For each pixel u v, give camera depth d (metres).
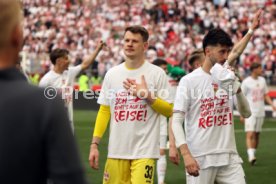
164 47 38.31
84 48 39.44
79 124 24.80
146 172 8.62
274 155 18.19
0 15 3.73
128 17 42.84
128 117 8.71
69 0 44.78
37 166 3.71
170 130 8.57
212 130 8.26
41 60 34.56
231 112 8.35
